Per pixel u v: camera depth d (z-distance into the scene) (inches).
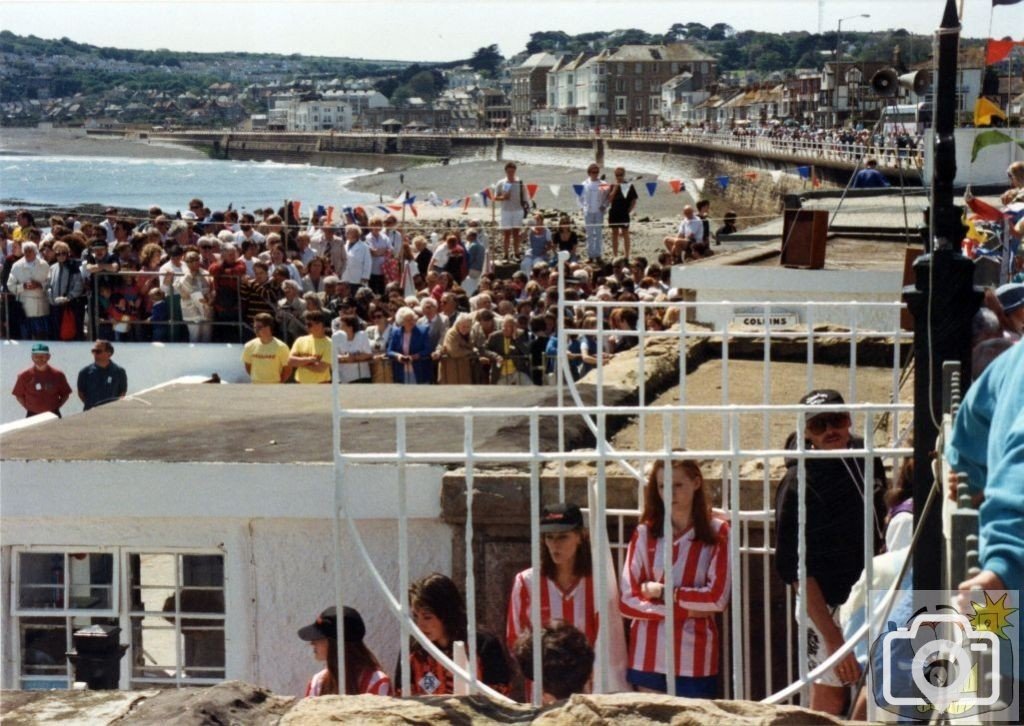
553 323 675.4
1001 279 490.3
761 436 381.4
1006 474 133.2
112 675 265.9
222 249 787.4
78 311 795.4
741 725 173.9
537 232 1119.6
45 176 5467.5
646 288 818.8
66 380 728.3
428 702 184.7
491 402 414.3
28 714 184.4
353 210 1151.6
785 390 443.5
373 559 319.3
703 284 585.9
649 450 359.9
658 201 3398.1
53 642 331.9
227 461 317.4
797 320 575.8
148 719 180.1
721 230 1131.3
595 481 283.3
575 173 5502.0
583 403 406.0
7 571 330.0
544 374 645.3
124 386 708.0
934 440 214.2
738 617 224.1
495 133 7234.3
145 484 318.0
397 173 6333.7
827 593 258.4
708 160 4222.4
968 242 503.2
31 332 796.0
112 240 1025.5
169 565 330.3
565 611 261.1
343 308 707.4
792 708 179.3
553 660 234.2
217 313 784.9
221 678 329.7
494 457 223.0
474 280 991.6
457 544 312.3
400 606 225.6
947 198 213.6
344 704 183.9
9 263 834.2
